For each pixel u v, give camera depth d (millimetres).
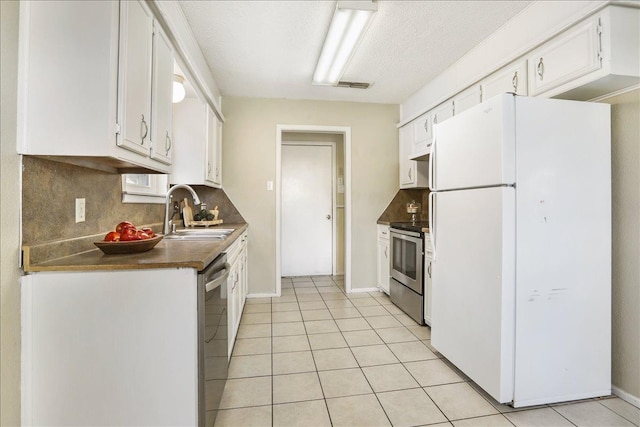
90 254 1434
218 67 2932
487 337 1740
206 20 2188
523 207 1661
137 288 1233
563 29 1804
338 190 4867
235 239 2344
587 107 1748
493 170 1698
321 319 3000
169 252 1505
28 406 1182
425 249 2789
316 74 2986
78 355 1208
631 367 1748
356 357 2258
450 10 2090
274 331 2715
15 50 1090
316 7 2059
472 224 1863
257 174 3725
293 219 4812
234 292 2396
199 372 1286
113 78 1165
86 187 1538
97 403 1223
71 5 1137
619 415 1638
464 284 1935
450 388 1885
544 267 1688
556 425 1566
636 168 1731
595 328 1761
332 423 1583
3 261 1064
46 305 1189
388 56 2742
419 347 2416
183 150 2760
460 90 2760
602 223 1762
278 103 3758
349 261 3924
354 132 3910
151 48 1517
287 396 1802
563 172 1712
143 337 1239
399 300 3297
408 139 3758
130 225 1546
